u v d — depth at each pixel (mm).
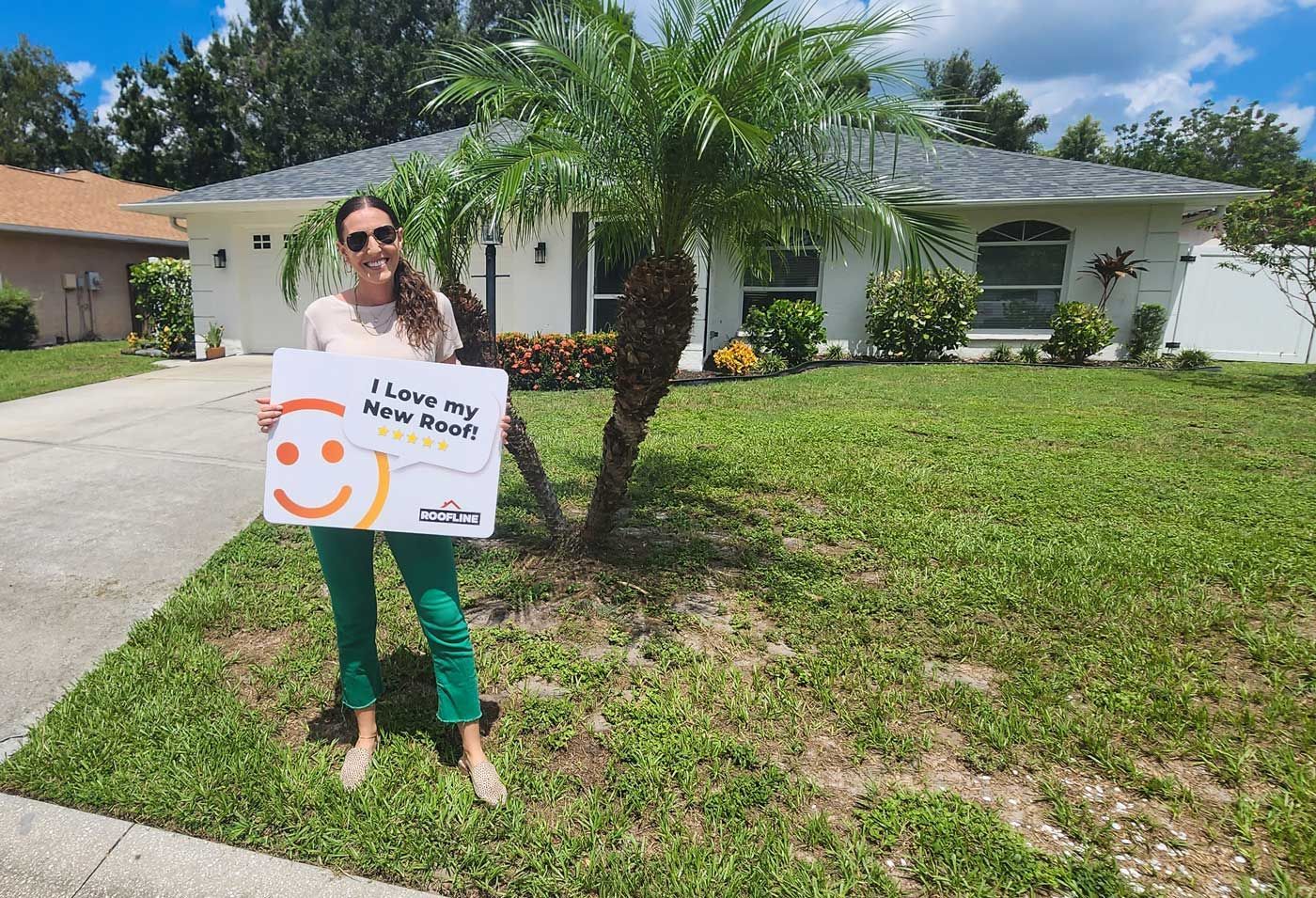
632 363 3396
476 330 3713
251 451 6340
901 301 12328
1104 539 4238
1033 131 31703
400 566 2223
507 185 2793
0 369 11250
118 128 28875
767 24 2807
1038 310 12836
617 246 4266
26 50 36969
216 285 13156
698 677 2832
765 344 12172
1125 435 6957
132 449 6359
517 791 2215
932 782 2275
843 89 3100
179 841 2006
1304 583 3590
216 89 28578
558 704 2633
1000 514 4711
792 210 3451
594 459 6059
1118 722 2537
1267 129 41906
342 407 2096
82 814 2092
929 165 12938
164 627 3184
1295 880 1876
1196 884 1872
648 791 2205
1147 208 11969
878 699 2682
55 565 3900
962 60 29953
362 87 28484
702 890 1844
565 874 1900
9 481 5387
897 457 6125
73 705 2572
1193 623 3209
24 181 17953
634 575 3773
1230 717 2547
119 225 17922
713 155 3146
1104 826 2064
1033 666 2910
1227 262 13844
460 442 2146
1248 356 14672
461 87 3170
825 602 3490
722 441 6672
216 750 2344
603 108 3213
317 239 3924
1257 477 5562
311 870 1923
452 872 1911
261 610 3354
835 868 1940
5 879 1893
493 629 3207
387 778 2248
